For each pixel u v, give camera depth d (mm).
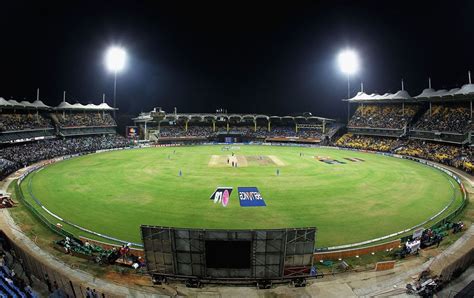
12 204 33438
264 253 16859
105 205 33469
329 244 24203
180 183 42844
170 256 17219
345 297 16406
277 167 54938
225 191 38688
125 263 19859
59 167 55312
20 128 69188
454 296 15711
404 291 16891
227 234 16656
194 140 100062
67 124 83938
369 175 48875
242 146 91812
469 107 70062
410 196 37250
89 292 16219
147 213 31062
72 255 21359
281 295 16625
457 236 24703
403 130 80562
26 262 21359
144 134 99625
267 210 31875
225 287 17297
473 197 36938
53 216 30281
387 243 23062
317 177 46875
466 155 59031
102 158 65625
